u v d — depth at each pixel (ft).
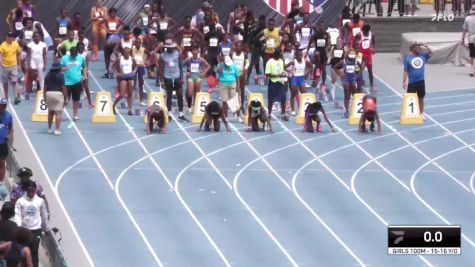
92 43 233.96
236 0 241.35
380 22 251.39
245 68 196.44
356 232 146.82
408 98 197.16
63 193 157.38
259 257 138.10
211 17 218.59
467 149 184.14
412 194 161.68
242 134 186.80
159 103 191.31
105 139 181.68
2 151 151.84
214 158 174.19
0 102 152.05
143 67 198.08
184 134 185.78
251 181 164.55
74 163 169.89
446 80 229.25
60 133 183.21
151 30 220.02
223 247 140.87
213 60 214.28
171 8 238.48
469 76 232.53
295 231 146.72
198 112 192.34
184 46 215.31
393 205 156.97
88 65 216.54
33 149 175.73
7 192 151.94
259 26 218.18
